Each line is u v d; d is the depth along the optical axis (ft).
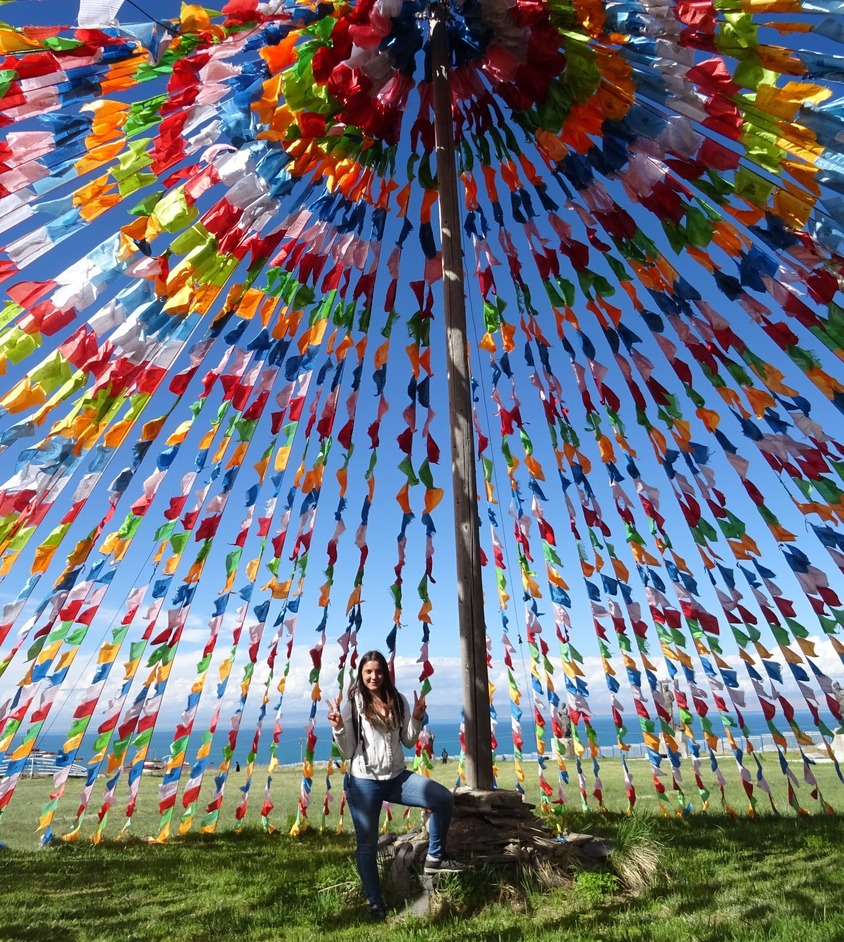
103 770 21.49
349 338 21.91
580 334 21.02
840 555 18.79
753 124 12.53
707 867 13.74
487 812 12.87
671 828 18.99
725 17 11.35
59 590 17.70
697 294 18.30
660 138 14.74
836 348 15.65
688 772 40.22
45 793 36.04
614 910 10.91
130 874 15.62
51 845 20.11
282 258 18.57
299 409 22.06
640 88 14.47
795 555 19.99
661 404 20.45
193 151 12.94
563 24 14.65
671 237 16.97
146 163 12.32
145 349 14.01
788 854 14.96
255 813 27.78
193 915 12.04
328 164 18.17
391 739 12.09
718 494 20.27
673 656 22.98
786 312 15.74
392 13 13.30
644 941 9.34
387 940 10.11
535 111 17.01
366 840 11.60
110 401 14.25
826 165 12.13
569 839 13.42
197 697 22.66
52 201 11.98
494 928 10.23
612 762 51.06
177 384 17.08
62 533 15.93
